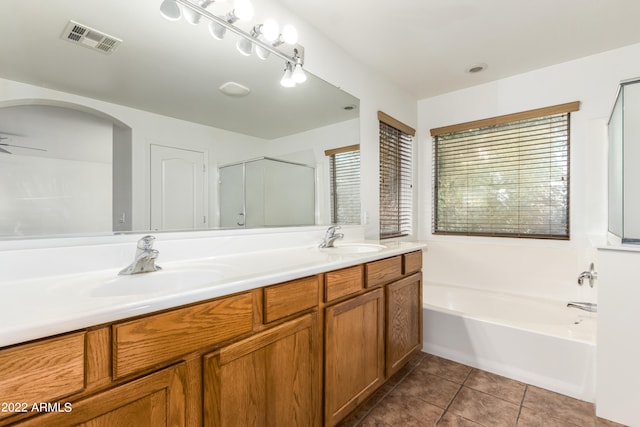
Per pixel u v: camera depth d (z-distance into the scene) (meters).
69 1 1.09
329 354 1.28
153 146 1.29
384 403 1.64
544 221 2.56
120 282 0.99
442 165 3.13
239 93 1.60
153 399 0.73
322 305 1.26
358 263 1.45
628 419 1.45
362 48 2.22
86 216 1.10
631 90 1.51
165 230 1.32
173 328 0.77
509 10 1.81
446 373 1.94
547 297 2.45
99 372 0.65
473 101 2.88
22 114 0.99
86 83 1.12
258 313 1.00
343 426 1.46
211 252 1.42
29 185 0.99
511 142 2.72
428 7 1.79
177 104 1.37
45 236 1.01
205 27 1.46
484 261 2.76
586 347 1.63
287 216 1.84
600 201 2.31
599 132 2.31
